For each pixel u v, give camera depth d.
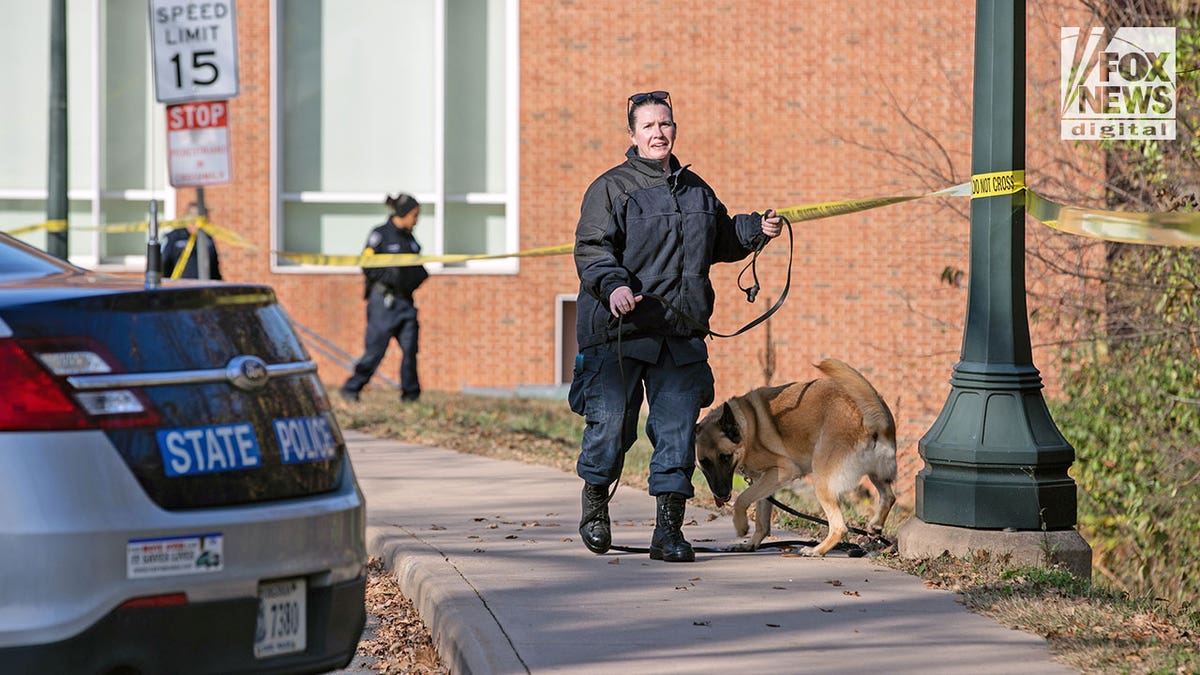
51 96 17.91
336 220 24.67
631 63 24.42
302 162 24.55
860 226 24.31
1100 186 16.30
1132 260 15.94
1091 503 15.84
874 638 7.18
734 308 24.50
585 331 9.11
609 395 9.12
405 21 24.59
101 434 5.29
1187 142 14.99
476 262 24.61
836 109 24.41
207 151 12.54
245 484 5.62
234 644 5.51
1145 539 15.09
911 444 19.12
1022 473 9.11
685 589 8.36
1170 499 14.89
